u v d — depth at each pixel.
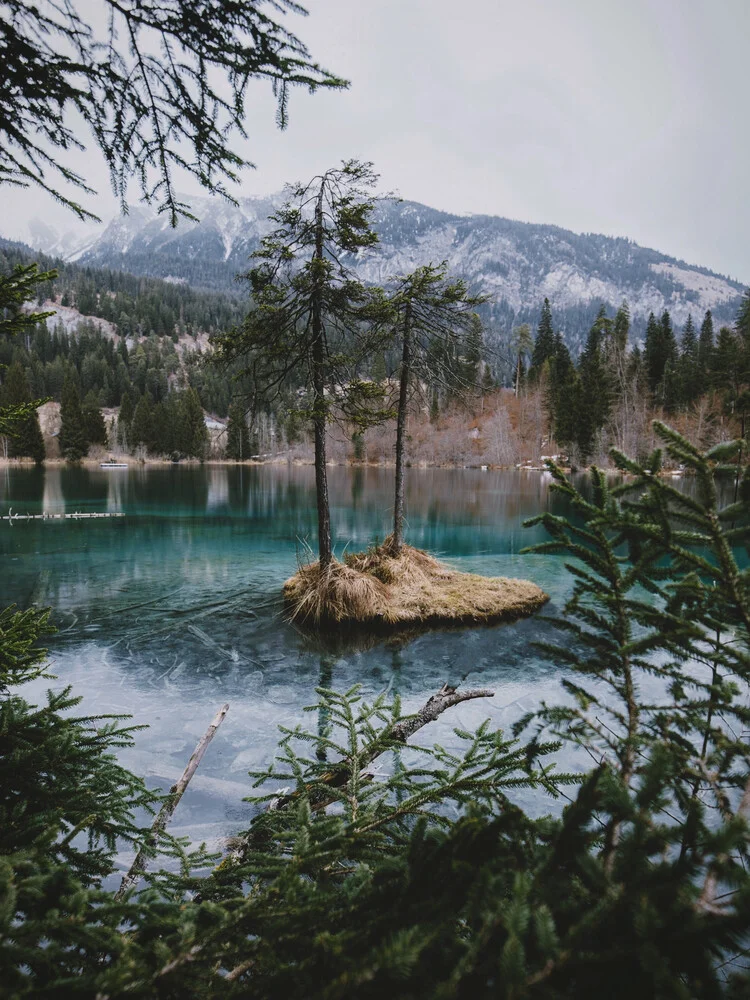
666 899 0.61
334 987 0.66
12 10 1.54
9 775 1.76
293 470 64.50
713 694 1.01
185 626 8.88
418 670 7.12
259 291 8.61
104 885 2.49
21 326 2.00
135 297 187.62
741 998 0.57
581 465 51.53
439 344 10.88
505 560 14.57
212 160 2.10
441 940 0.79
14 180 1.98
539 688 6.32
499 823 0.89
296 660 7.45
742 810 0.74
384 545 11.75
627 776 0.90
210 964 0.94
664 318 72.62
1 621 2.24
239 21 1.63
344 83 1.87
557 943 0.62
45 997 0.80
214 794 3.82
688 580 1.07
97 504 28.28
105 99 1.81
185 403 85.31
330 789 1.99
